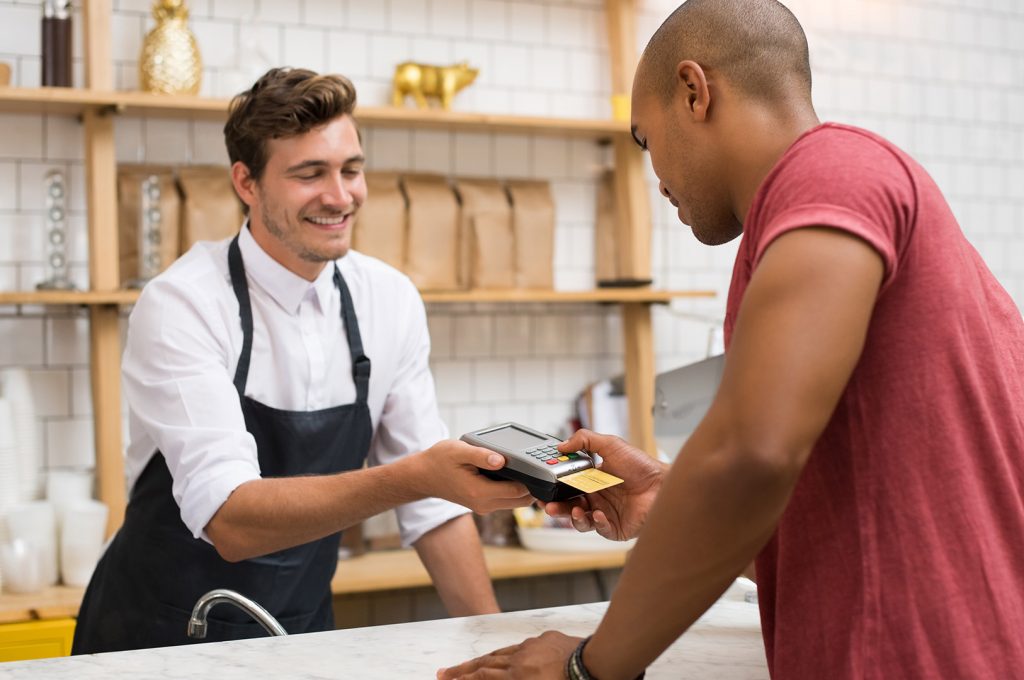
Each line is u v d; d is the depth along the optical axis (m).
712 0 1.03
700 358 3.76
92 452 3.02
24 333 2.96
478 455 1.42
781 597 0.94
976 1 4.16
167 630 1.93
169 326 1.82
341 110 1.87
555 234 3.56
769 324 0.82
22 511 2.68
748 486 0.81
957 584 0.87
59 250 2.86
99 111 2.86
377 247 3.21
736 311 0.97
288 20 3.23
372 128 3.33
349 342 2.02
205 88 3.14
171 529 1.92
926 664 0.87
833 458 0.91
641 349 3.44
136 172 3.04
